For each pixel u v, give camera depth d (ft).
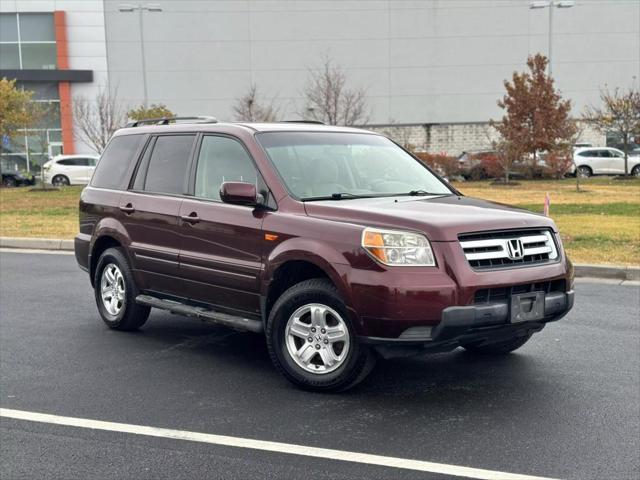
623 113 109.60
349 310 16.12
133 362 20.24
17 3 145.59
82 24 147.95
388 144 22.20
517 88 106.01
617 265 33.86
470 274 15.67
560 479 12.59
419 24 153.28
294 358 17.57
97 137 134.72
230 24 152.46
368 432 14.84
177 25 151.43
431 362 20.02
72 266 38.27
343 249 16.35
